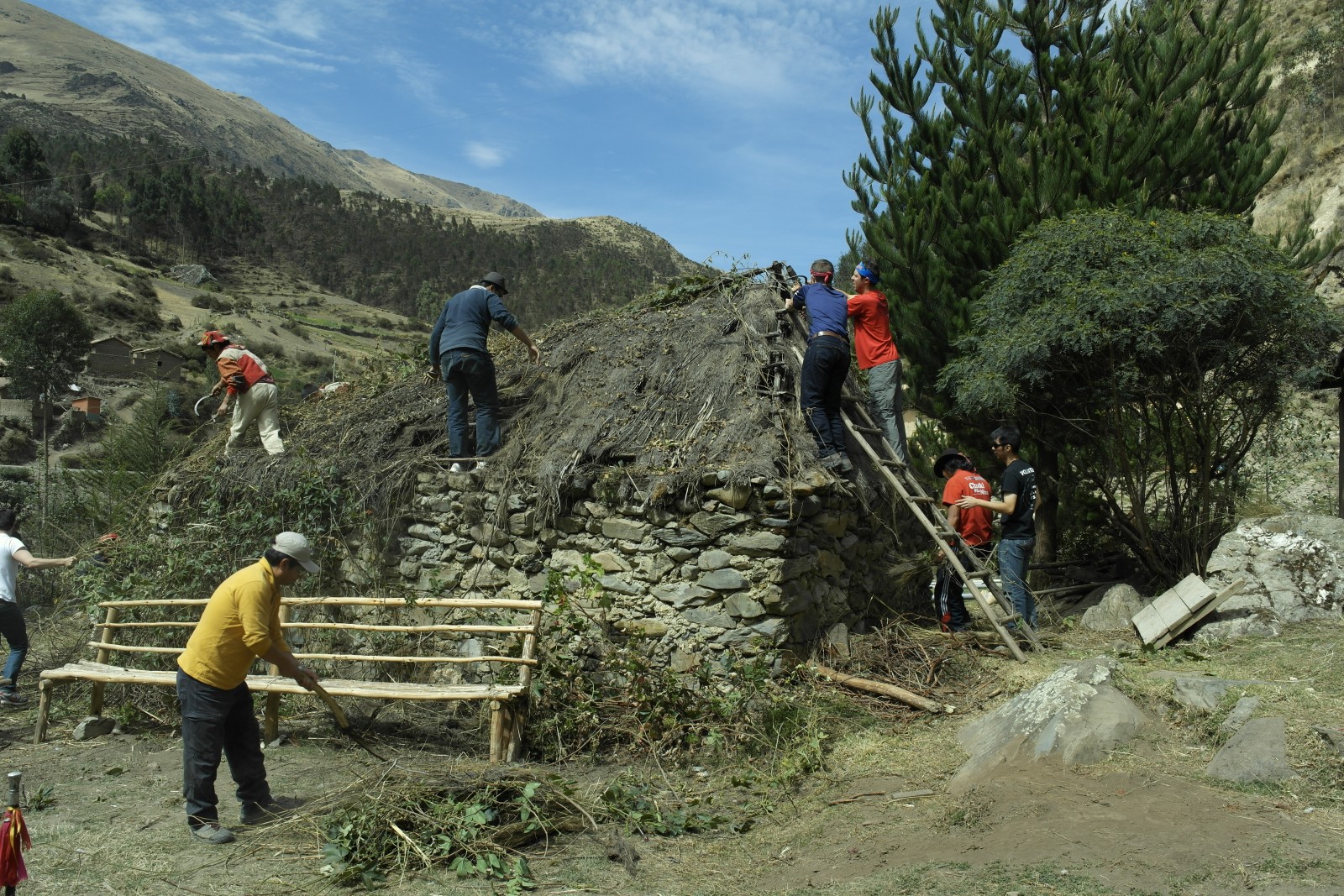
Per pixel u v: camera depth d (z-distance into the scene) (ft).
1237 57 30.81
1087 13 31.83
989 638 21.63
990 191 31.14
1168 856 10.91
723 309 25.23
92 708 21.57
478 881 12.57
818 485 19.11
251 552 25.41
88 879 12.82
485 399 24.00
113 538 28.25
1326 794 12.28
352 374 36.78
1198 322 21.89
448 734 20.34
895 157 35.12
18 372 148.05
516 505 22.03
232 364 27.94
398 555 24.43
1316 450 39.27
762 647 18.69
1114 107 29.19
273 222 432.66
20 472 59.67
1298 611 20.86
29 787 17.31
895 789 14.88
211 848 13.93
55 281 221.25
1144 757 14.10
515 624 21.77
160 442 45.50
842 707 18.20
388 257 412.16
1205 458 25.00
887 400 24.47
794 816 14.57
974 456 34.96
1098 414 26.94
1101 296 22.67
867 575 23.11
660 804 15.44
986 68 32.17
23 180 317.42
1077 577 29.89
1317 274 30.40
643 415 22.47
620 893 12.09
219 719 14.42
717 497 19.20
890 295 33.76
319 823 14.16
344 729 18.06
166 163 439.22
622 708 18.99
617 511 20.66
